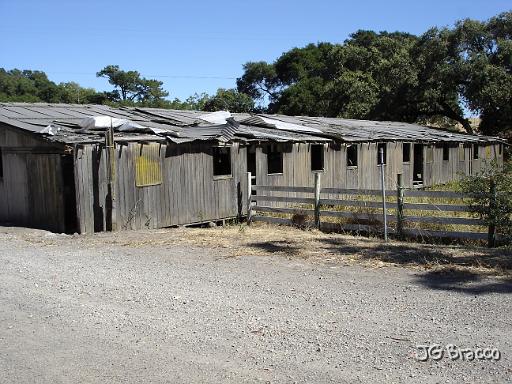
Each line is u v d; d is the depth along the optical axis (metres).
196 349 4.92
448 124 43.22
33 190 13.56
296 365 4.50
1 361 4.78
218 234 11.91
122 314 6.00
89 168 12.66
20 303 6.54
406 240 10.94
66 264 8.77
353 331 5.26
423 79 35.38
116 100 61.56
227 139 15.48
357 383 4.14
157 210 13.94
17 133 13.77
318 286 7.01
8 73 76.12
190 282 7.36
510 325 5.28
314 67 53.53
